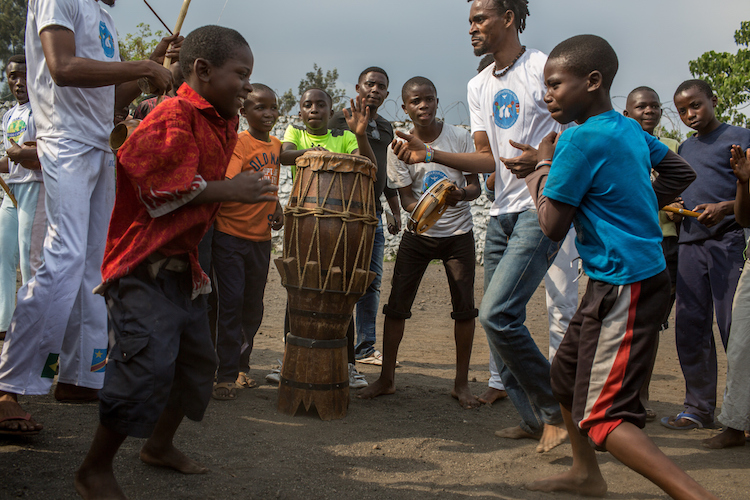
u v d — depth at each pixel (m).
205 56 2.13
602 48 2.33
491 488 2.51
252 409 3.49
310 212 3.30
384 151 4.94
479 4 3.38
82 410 3.15
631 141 2.26
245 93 2.23
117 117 3.56
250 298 3.97
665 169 2.47
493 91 3.45
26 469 2.33
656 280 2.18
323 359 3.40
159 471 2.45
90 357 3.19
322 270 3.32
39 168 3.63
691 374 3.66
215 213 2.27
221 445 2.83
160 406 2.07
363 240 3.37
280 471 2.55
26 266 4.03
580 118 2.42
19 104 4.42
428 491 2.44
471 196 4.05
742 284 3.18
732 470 2.84
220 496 2.26
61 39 2.66
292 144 4.29
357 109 3.81
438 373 4.98
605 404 2.15
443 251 4.01
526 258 3.02
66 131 2.91
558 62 2.37
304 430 3.17
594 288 2.27
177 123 2.01
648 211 2.22
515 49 3.41
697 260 3.63
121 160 2.00
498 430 3.38
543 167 2.45
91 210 3.11
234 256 3.73
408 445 3.03
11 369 2.72
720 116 13.86
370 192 3.43
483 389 4.39
